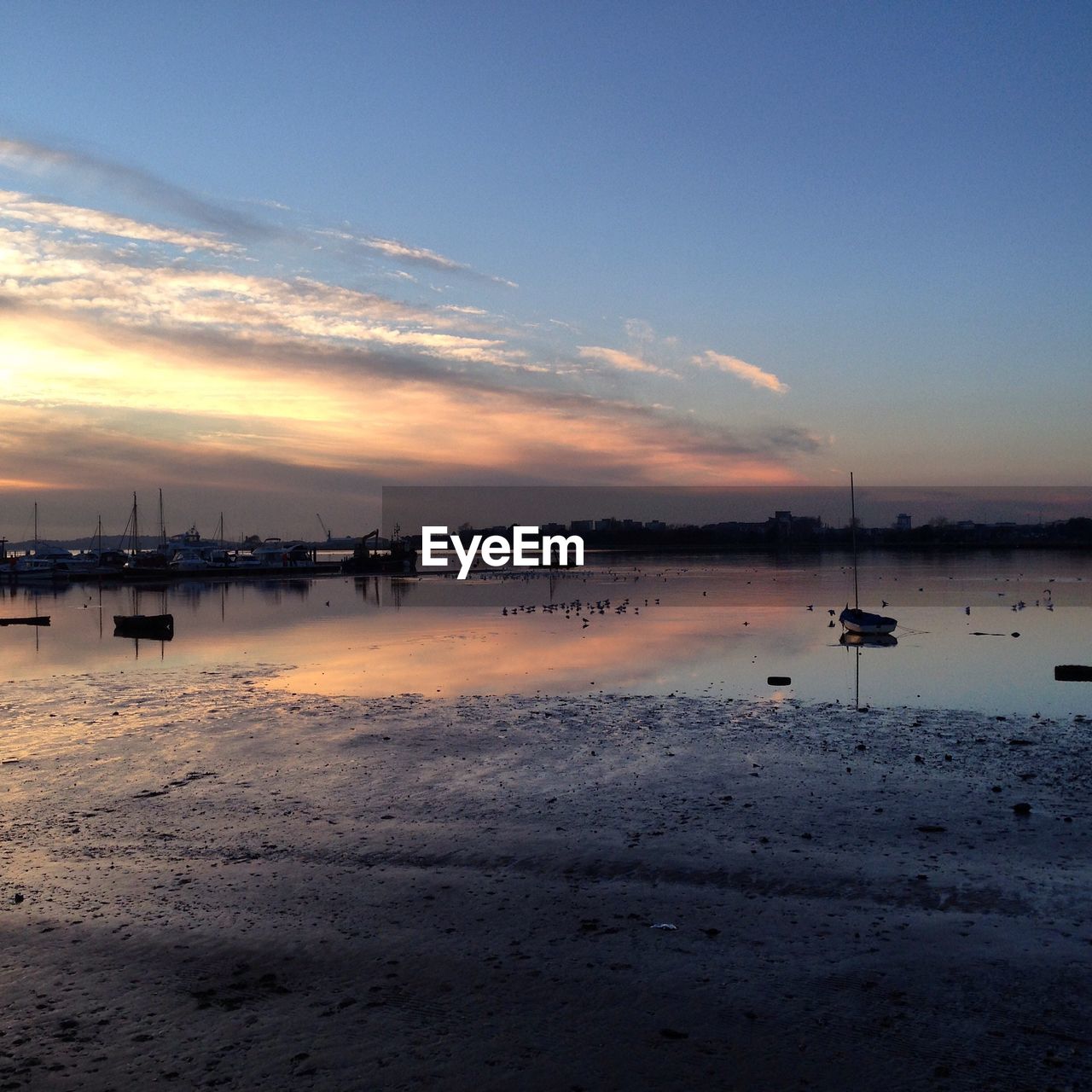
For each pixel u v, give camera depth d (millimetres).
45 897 10992
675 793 15375
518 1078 7156
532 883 11367
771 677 28391
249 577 114562
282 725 21422
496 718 22016
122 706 24312
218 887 11281
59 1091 7000
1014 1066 7289
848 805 14594
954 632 44062
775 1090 6988
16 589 92375
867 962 9102
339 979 8844
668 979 8797
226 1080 7148
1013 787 15633
